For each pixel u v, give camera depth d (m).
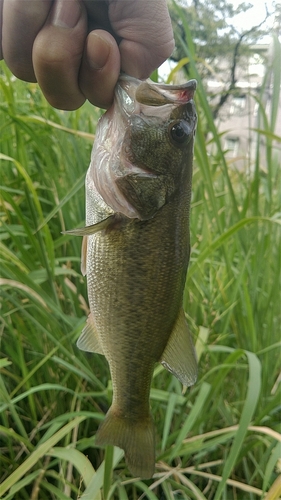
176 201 0.34
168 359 0.36
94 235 0.35
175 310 0.35
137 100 0.33
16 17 0.30
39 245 0.44
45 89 0.32
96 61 0.31
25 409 0.49
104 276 0.35
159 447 0.46
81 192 0.51
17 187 0.54
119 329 0.35
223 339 0.51
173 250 0.34
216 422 0.50
